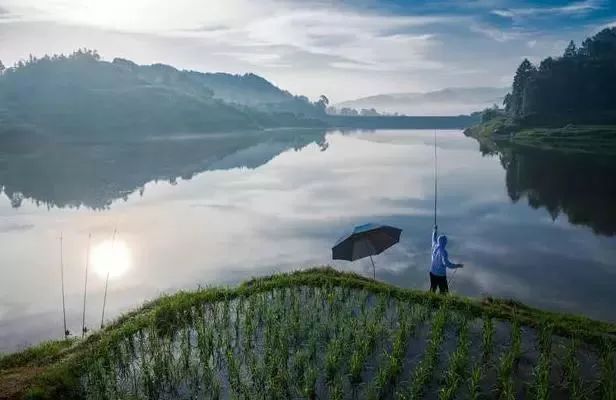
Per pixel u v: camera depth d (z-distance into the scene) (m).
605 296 19.47
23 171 77.94
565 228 32.12
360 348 12.15
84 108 195.88
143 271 24.56
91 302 20.64
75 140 156.25
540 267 23.39
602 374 10.82
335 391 10.16
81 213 42.38
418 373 10.98
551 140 121.44
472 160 82.00
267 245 28.88
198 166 79.50
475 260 24.73
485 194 46.50
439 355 11.99
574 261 24.44
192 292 17.73
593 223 33.59
